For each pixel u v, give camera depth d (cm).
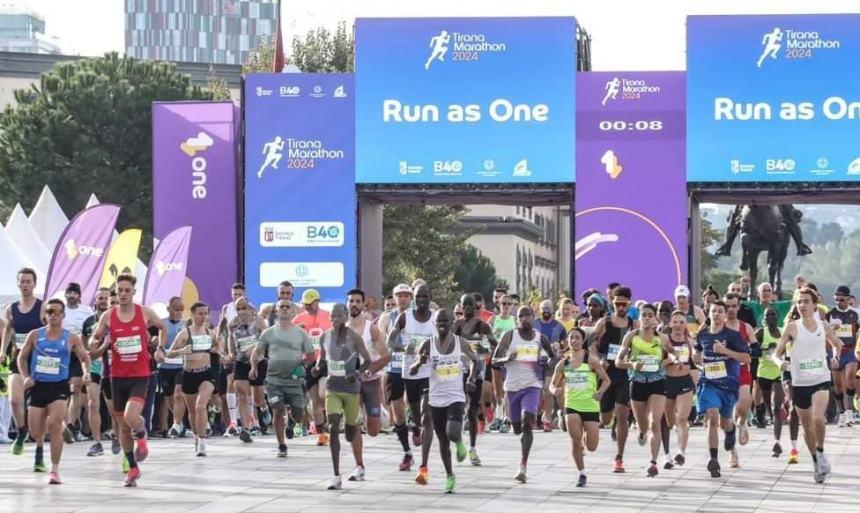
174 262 5350
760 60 6175
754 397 5109
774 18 6172
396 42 6303
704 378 3612
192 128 6538
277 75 6369
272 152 6372
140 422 3362
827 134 6150
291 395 4012
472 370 3303
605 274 6247
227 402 4888
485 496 3203
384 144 6319
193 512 2948
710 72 6197
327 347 3378
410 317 3631
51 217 6856
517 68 6269
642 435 3834
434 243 11400
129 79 11600
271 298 6381
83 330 4291
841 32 6150
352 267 6344
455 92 6284
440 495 3219
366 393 3641
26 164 11019
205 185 6538
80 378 4512
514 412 3491
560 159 6256
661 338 3591
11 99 18312
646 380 3600
